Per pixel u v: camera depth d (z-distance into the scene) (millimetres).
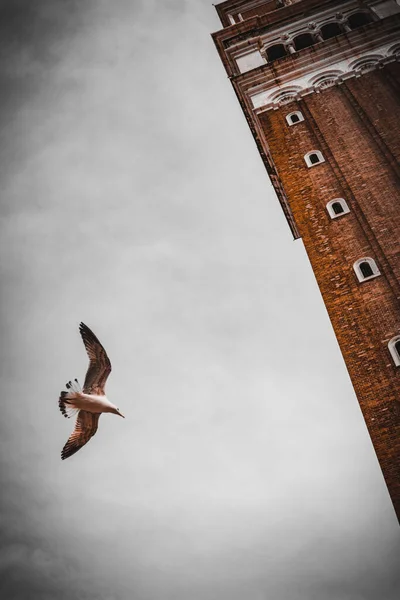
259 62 54125
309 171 39906
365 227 34562
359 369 28734
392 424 26500
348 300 31484
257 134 48062
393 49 47500
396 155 38281
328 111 44438
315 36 54375
